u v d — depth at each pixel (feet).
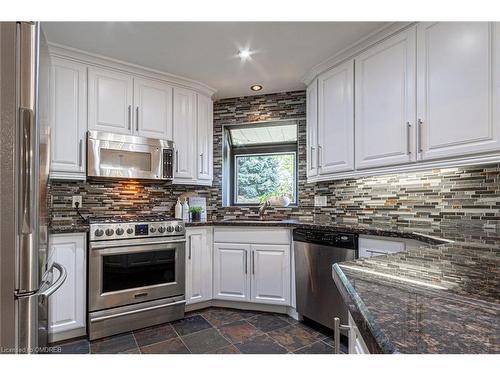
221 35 7.14
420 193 7.38
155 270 8.04
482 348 1.35
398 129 6.56
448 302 1.91
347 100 7.83
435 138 5.86
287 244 8.50
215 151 11.64
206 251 9.10
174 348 6.56
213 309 9.05
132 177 8.65
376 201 8.42
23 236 3.41
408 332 1.50
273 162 11.51
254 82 10.03
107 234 7.30
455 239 4.74
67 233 6.88
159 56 8.19
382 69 6.95
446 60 5.69
